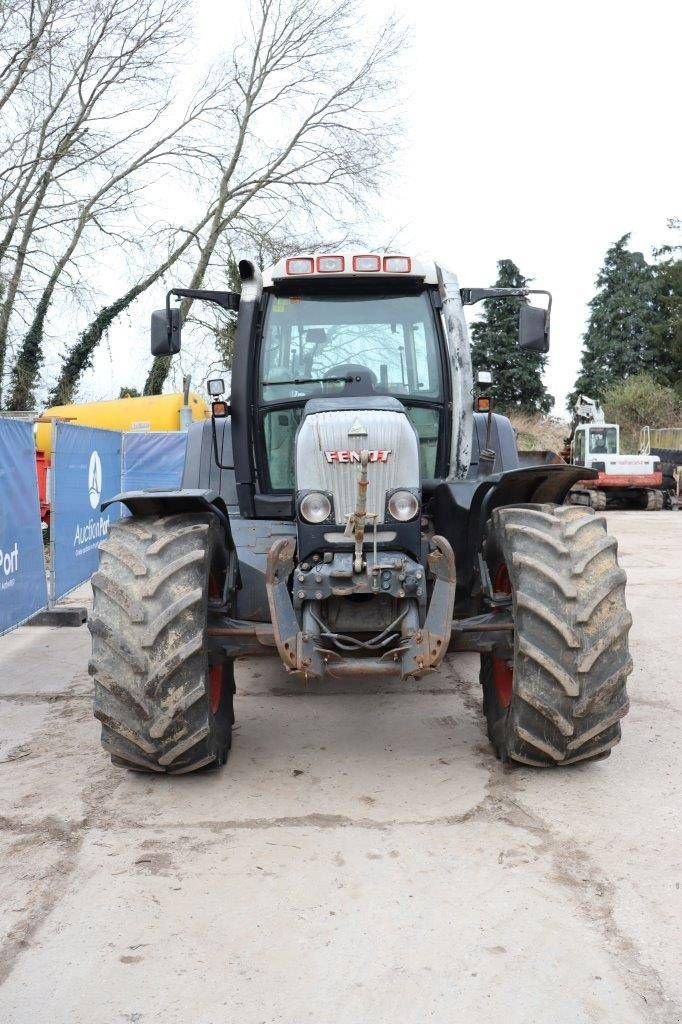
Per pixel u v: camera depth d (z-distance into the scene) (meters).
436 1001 2.13
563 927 2.43
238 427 4.40
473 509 3.93
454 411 4.41
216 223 21.81
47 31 19.12
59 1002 2.15
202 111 20.91
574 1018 2.06
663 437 31.62
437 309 4.48
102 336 21.78
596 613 3.16
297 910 2.54
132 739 3.20
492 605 3.62
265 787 3.44
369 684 5.00
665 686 4.88
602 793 3.32
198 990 2.19
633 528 15.11
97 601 3.25
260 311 4.50
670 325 49.66
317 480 3.46
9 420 5.78
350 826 3.08
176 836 3.03
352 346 4.47
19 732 4.25
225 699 3.76
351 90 20.97
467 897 2.59
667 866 2.76
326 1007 2.12
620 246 53.12
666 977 2.20
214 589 3.69
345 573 3.33
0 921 2.51
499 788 3.38
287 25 20.77
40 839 3.03
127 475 10.84
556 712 3.16
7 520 5.69
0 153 19.61
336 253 4.40
